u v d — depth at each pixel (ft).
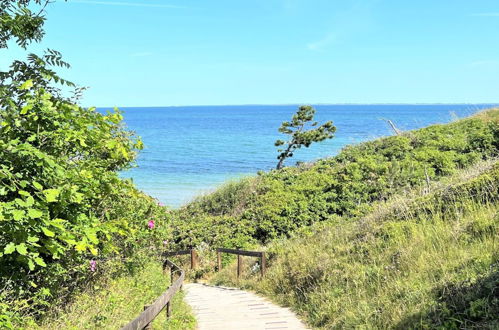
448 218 29.30
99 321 19.13
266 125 476.54
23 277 15.81
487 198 28.81
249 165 171.42
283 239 53.01
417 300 20.47
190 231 63.10
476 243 23.49
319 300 27.78
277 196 67.72
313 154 194.80
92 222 16.53
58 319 17.87
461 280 19.60
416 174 57.98
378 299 23.17
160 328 22.21
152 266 33.35
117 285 24.58
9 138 14.10
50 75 15.75
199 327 26.68
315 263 33.32
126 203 25.58
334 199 63.26
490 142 62.03
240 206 72.38
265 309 31.22
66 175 14.32
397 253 27.22
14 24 14.96
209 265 53.88
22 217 12.40
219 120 624.18
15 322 14.65
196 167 168.66
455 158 60.34
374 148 74.95
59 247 14.29
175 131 380.17
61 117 14.94
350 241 34.86
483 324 15.94
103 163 19.26
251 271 44.39
